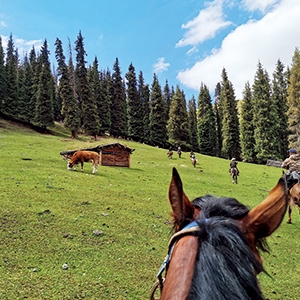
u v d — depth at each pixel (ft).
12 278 20.08
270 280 22.35
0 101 171.73
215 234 4.33
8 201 37.37
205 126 207.62
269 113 165.07
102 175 66.54
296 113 145.89
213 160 137.08
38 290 18.84
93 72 203.10
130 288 19.86
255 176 99.71
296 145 146.10
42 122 166.50
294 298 19.75
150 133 200.44
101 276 21.34
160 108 198.18
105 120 187.73
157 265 23.76
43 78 171.12
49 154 92.27
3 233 27.63
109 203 41.93
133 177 69.62
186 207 5.64
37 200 39.29
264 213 4.99
